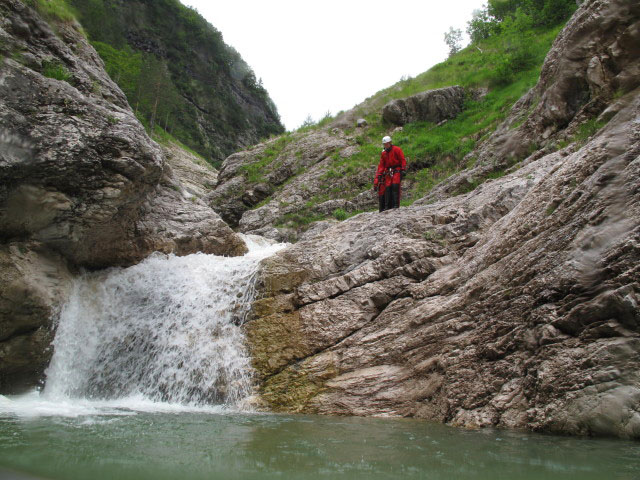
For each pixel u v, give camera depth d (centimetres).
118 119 825
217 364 712
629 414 407
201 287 866
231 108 8288
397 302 705
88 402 649
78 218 772
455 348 587
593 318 464
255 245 1254
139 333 797
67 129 735
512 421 474
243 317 789
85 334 785
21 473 257
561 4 2216
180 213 1049
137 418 484
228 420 495
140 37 7225
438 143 1775
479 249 680
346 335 712
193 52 8150
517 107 1341
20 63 778
